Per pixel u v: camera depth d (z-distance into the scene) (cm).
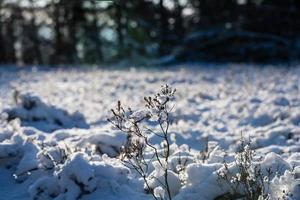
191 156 570
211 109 1148
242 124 955
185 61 3628
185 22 4244
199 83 1753
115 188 496
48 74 2356
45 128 860
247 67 2611
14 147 609
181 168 517
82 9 4362
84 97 1420
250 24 3688
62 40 4325
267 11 3691
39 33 4434
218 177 473
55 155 566
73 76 2200
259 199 413
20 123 866
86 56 4331
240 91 1456
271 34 3634
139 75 2162
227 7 3944
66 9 4309
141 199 481
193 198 469
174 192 493
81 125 920
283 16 3656
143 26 4166
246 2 3828
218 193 472
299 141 743
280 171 495
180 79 1883
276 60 3416
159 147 648
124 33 4216
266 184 455
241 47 3522
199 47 3638
